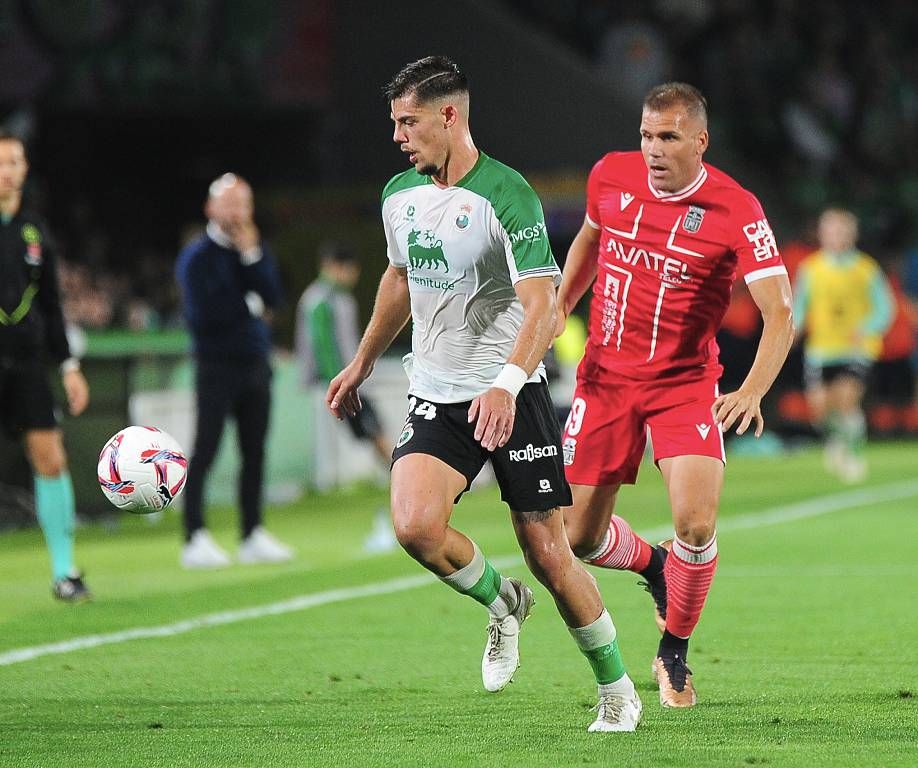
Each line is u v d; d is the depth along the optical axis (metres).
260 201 81.88
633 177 22.05
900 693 21.98
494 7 87.81
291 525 47.53
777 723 20.08
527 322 18.73
